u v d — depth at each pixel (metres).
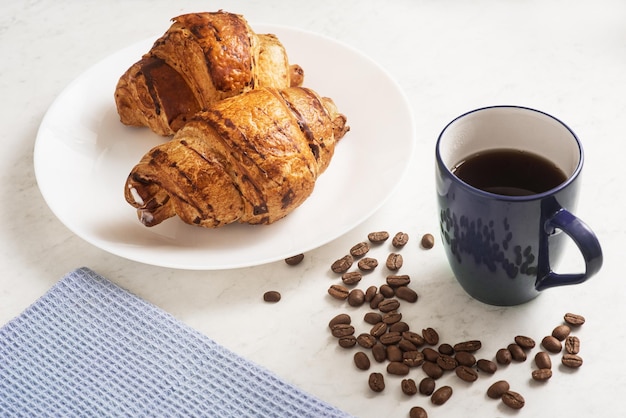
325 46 1.05
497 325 0.86
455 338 0.86
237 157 0.89
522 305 0.87
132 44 1.06
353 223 0.90
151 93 0.97
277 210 0.90
